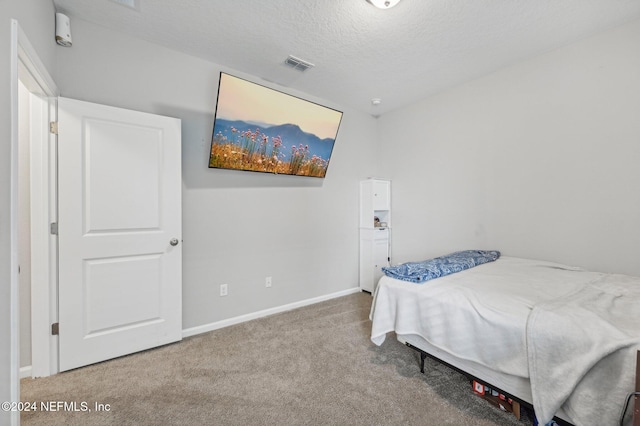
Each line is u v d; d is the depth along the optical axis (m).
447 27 2.01
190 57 2.39
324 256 3.36
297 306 3.11
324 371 1.87
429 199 3.28
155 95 2.23
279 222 2.97
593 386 1.02
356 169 3.68
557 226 2.31
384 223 3.75
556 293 1.49
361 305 3.17
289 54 2.38
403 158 3.57
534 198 2.44
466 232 2.94
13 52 1.16
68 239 1.82
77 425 1.40
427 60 2.47
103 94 2.02
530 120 2.45
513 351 1.25
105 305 1.94
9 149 1.12
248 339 2.33
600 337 1.04
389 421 1.43
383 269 1.95
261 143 2.69
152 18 1.94
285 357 2.04
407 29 2.04
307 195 3.20
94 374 1.81
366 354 2.09
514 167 2.56
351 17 1.92
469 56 2.40
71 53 1.91
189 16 1.92
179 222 2.23
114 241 1.97
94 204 1.90
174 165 2.21
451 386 1.71
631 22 1.96
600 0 1.75
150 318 2.12
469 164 2.90
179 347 2.19
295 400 1.59
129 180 2.02
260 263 2.83
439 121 3.16
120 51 2.09
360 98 3.30
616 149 2.03
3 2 1.10
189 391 1.66
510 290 1.54
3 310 1.07
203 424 1.42
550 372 1.12
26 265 1.77
